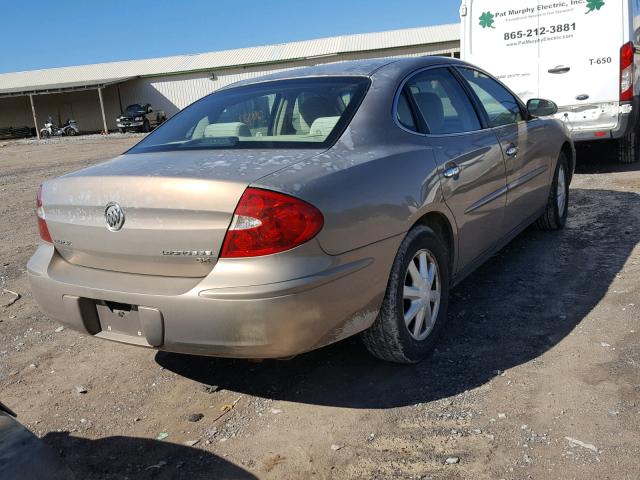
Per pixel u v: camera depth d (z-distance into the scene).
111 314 2.79
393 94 3.32
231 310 2.42
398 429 2.69
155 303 2.55
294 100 3.31
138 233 2.62
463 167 3.51
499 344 3.42
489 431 2.61
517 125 4.46
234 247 2.43
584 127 8.14
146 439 2.77
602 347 3.27
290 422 2.81
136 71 41.47
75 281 2.82
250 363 3.43
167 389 3.22
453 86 3.93
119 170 2.86
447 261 3.41
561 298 4.01
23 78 46.50
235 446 2.66
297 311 2.45
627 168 8.59
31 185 12.05
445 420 2.72
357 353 3.44
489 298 4.12
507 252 5.07
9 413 1.90
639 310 3.69
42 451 1.72
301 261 2.46
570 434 2.54
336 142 2.94
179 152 3.09
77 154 20.47
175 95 39.34
